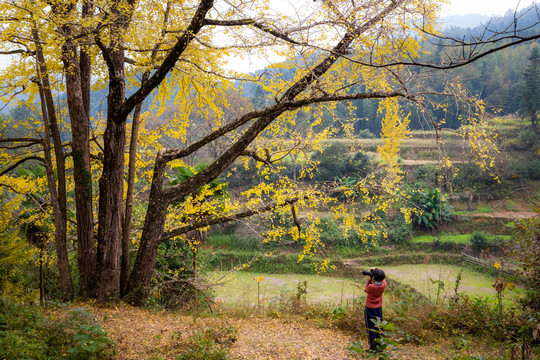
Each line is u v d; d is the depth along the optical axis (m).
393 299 6.46
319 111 7.34
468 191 33.47
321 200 7.46
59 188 7.55
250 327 5.68
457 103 4.95
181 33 6.55
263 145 8.01
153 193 7.43
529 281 6.36
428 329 5.69
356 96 5.56
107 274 7.32
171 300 9.70
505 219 30.50
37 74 6.15
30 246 10.86
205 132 25.80
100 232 7.31
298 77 6.86
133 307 6.98
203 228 7.95
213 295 10.81
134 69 7.21
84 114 7.40
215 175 7.34
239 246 28.55
